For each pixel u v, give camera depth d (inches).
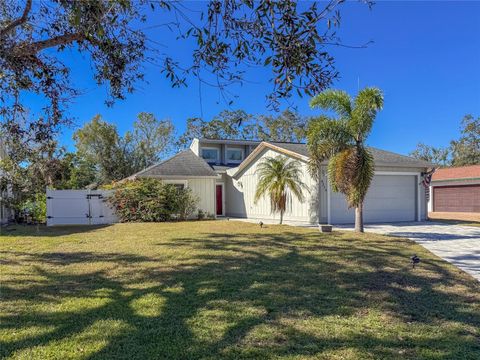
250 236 433.1
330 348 133.3
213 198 789.9
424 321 161.2
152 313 169.2
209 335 144.6
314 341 139.3
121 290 206.8
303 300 189.6
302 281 226.8
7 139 268.4
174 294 198.8
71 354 127.9
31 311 171.8
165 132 1526.8
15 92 231.0
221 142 1021.8
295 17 135.4
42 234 465.4
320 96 455.5
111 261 286.2
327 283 222.8
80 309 174.6
